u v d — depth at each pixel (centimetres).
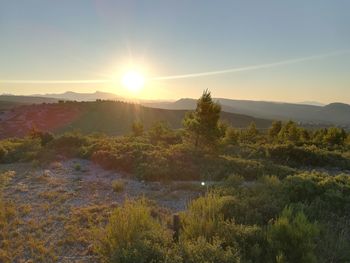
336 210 944
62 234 843
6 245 766
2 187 1319
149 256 591
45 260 700
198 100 2131
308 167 2044
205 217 775
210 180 1485
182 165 1614
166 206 1091
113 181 1427
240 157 2116
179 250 613
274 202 922
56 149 2311
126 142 2467
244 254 631
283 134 3769
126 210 829
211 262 569
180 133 2967
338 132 3597
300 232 671
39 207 1066
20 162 1980
